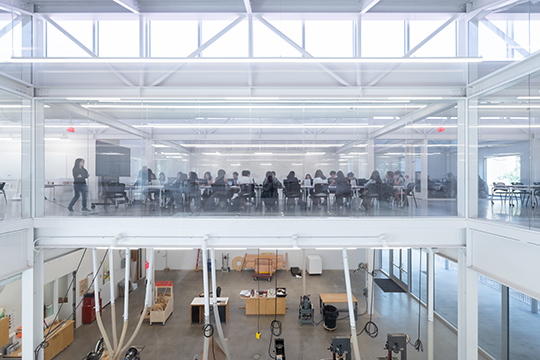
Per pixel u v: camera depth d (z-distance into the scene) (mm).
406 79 6891
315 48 7387
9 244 6020
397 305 10594
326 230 6559
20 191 6402
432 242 6543
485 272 5863
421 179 6828
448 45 7047
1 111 5984
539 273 4609
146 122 7016
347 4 7242
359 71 6879
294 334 8898
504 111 5680
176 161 6922
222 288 11633
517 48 5316
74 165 6859
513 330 6961
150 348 8469
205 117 7012
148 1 7156
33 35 6902
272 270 12617
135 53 7199
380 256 12812
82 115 6961
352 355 7871
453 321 9141
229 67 6969
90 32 7160
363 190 6781
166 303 10352
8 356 7473
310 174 6828
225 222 6566
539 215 4809
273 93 6914
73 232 6617
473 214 6496
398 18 7246
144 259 13828
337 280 12219
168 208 6797
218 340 8688
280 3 7238
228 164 6871
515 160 5418
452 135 6859
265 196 6777
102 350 7230
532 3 4965
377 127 6941
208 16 7332
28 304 6473
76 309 9742
